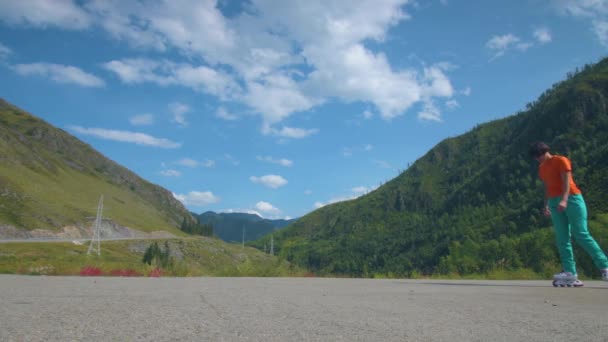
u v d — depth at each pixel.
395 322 2.52
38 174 177.12
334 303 3.53
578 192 6.09
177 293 4.14
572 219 6.09
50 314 2.55
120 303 3.21
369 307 3.27
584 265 12.26
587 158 158.50
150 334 2.00
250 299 3.73
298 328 2.26
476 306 3.38
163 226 199.62
